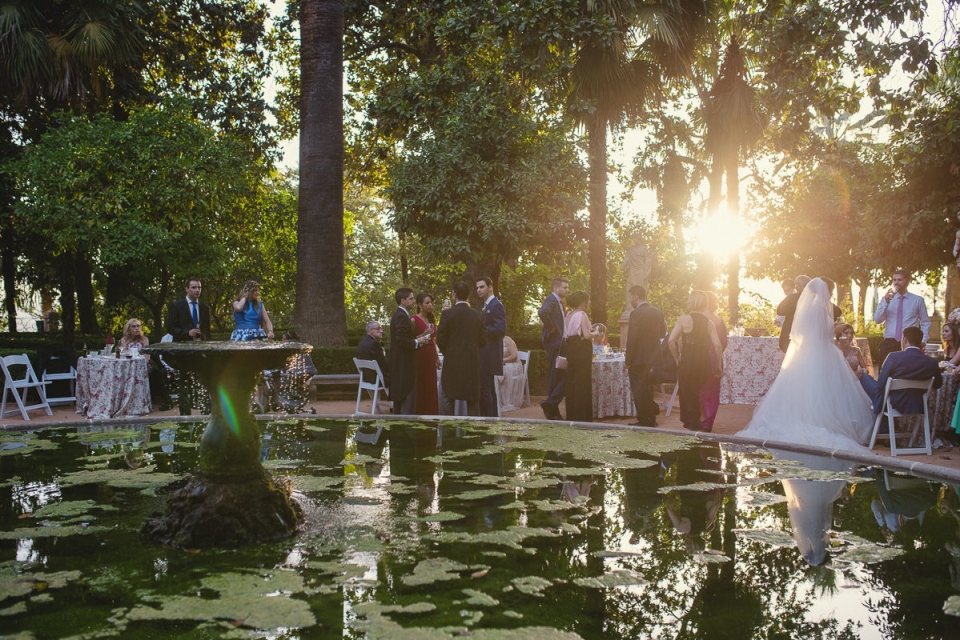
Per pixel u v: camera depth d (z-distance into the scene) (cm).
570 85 1565
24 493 350
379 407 1055
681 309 2300
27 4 1305
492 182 1482
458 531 282
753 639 181
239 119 1909
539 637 183
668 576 230
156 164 1388
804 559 246
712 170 1934
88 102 1602
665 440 520
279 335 1730
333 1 1280
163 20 1825
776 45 1590
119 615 201
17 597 215
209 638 184
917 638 182
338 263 1290
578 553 252
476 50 1495
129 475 388
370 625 190
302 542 273
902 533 280
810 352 722
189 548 268
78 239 1347
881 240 1620
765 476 391
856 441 684
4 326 2909
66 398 1056
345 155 2197
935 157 1425
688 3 1576
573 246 1564
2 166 1389
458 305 802
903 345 693
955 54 1270
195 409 977
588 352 827
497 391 908
